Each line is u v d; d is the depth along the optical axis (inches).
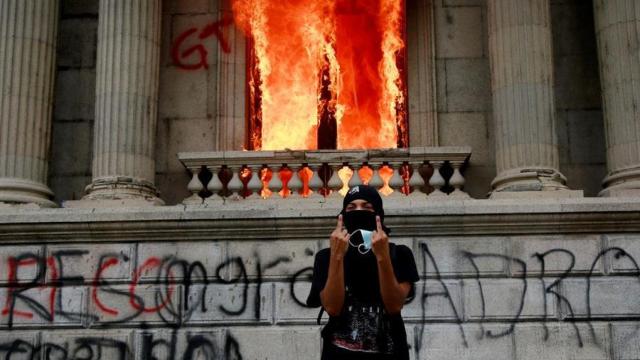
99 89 476.4
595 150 521.3
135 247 403.9
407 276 216.2
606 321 389.1
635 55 455.2
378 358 203.0
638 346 385.4
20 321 398.9
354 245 213.3
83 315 398.0
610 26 467.8
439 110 533.3
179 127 536.1
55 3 503.8
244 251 399.9
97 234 404.8
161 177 527.8
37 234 406.0
